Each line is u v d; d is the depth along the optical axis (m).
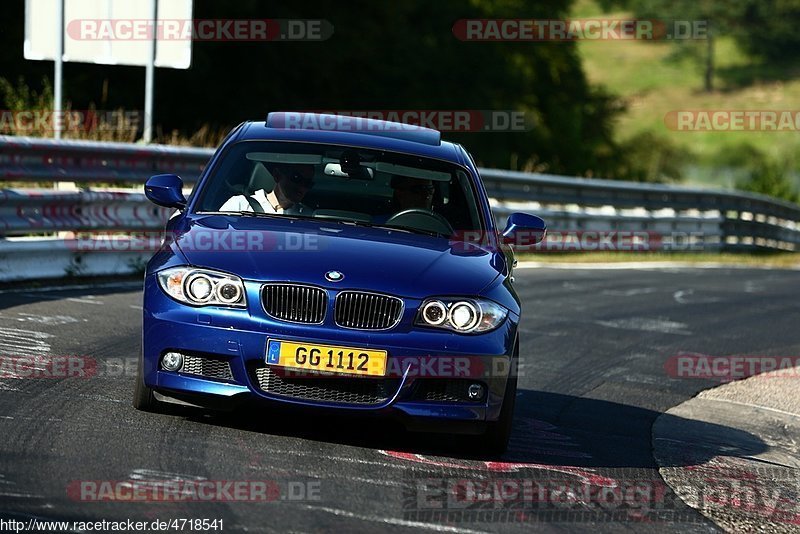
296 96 104.19
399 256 20.39
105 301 33.66
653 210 81.44
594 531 16.53
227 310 19.08
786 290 61.34
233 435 19.42
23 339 26.33
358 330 19.05
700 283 60.75
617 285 55.56
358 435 20.66
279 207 22.05
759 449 24.67
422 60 113.62
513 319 20.22
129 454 17.53
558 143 138.62
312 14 103.31
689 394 30.47
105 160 40.56
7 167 35.75
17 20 81.94
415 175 23.38
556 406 26.66
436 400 19.47
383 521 15.59
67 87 82.00
